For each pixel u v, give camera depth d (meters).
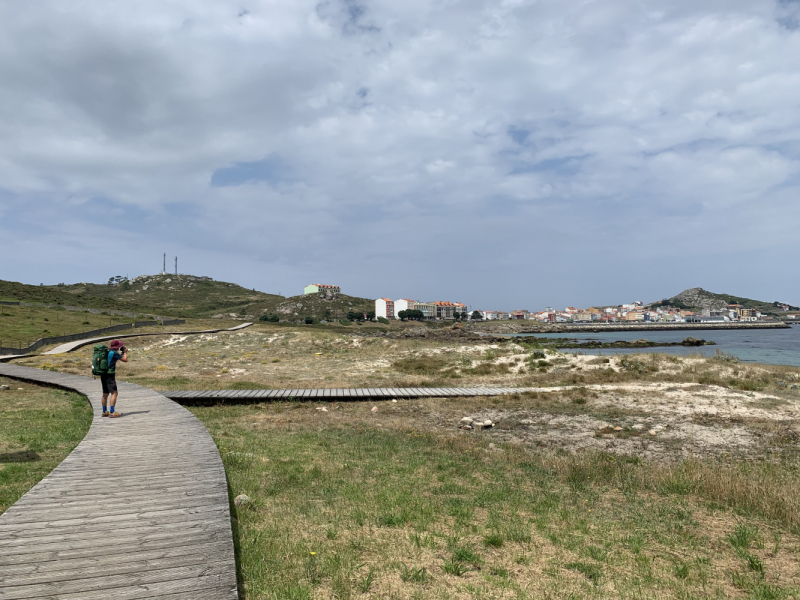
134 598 4.57
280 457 12.07
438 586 5.62
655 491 10.48
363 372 35.69
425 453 13.43
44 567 5.15
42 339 54.06
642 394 23.12
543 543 7.23
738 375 29.34
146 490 7.94
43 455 11.27
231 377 31.97
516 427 17.91
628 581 6.02
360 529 7.41
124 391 21.53
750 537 7.64
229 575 5.11
